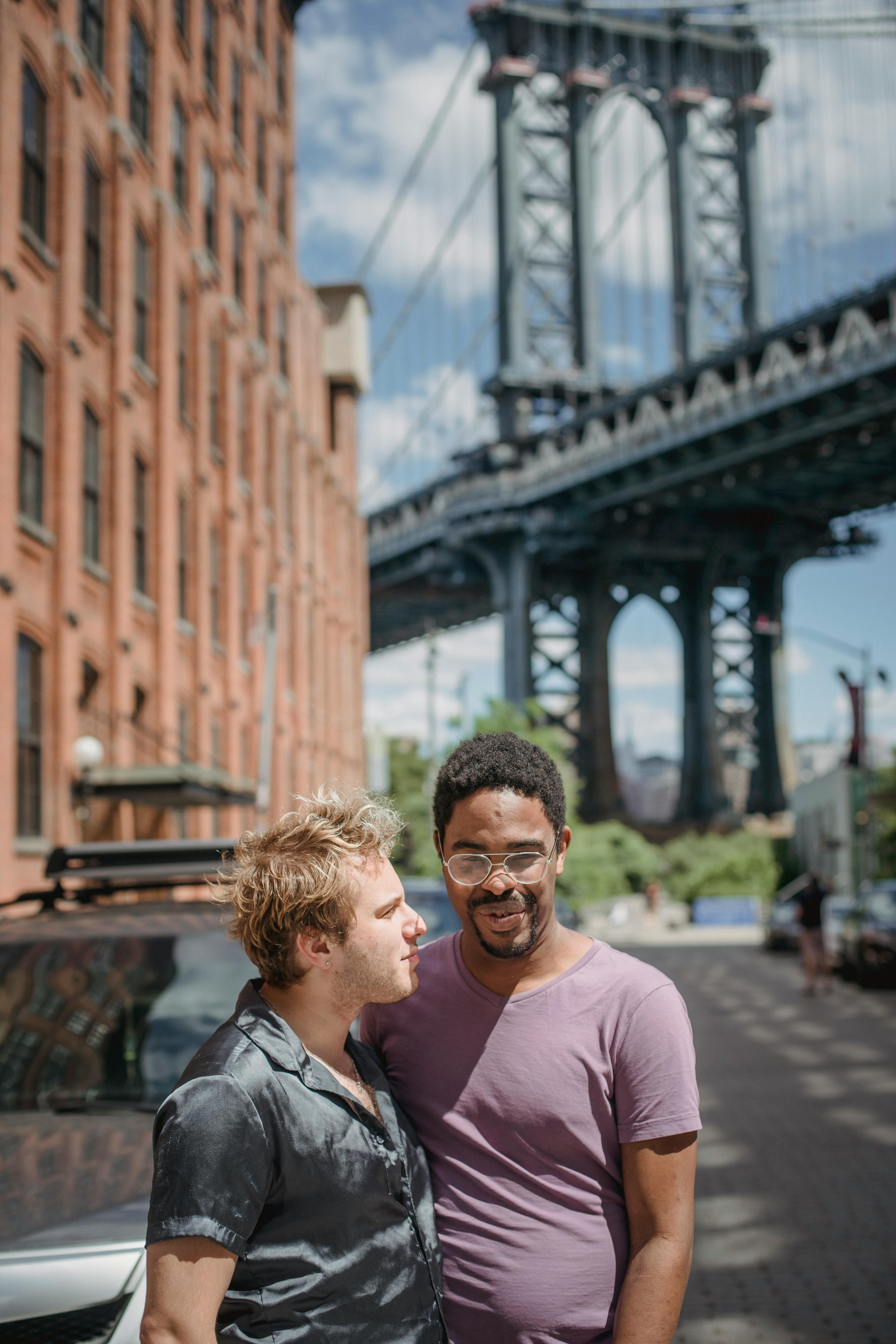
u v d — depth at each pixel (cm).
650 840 8394
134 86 2244
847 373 5762
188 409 2477
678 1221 233
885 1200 747
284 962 222
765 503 8225
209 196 2756
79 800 1786
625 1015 245
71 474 1795
